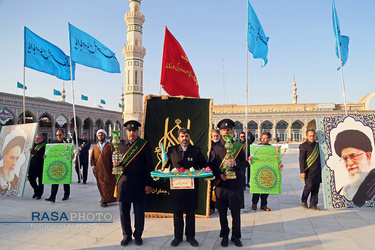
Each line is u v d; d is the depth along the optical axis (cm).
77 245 366
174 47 625
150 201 506
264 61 715
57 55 852
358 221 468
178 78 630
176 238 371
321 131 573
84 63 810
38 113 2875
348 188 549
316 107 4234
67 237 396
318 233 409
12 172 670
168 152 400
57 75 852
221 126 391
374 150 557
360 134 565
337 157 557
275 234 407
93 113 3781
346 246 358
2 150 691
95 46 841
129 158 385
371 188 546
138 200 378
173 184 365
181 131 387
